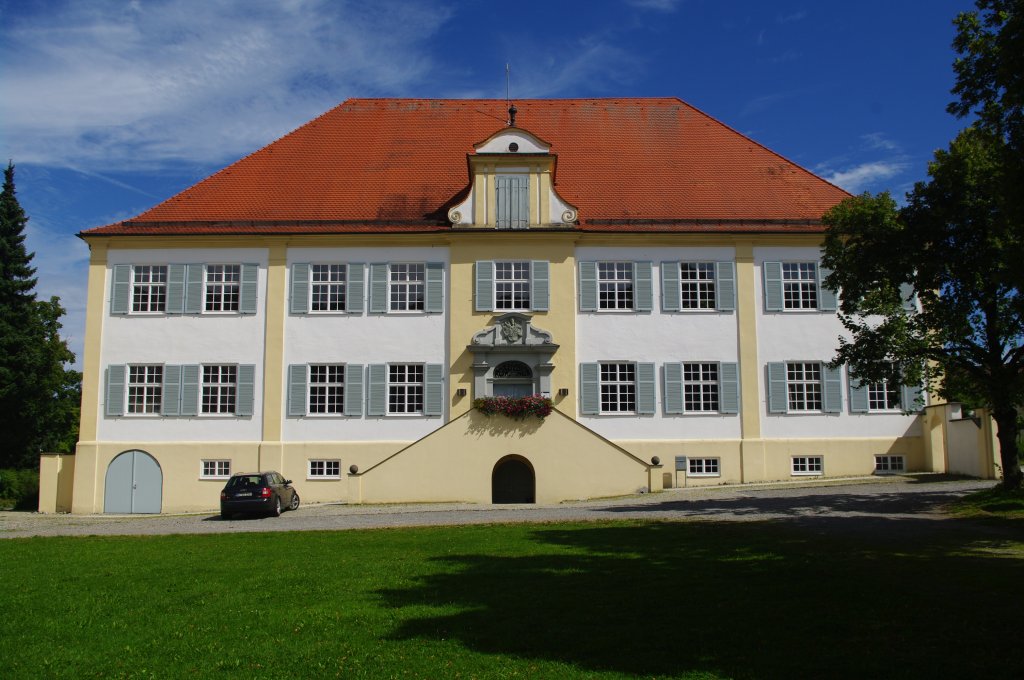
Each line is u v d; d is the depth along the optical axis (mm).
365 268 33438
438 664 9141
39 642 10367
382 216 33969
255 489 25906
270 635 10484
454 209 33406
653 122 39000
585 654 9320
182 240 33438
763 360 33219
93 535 21500
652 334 33188
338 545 18141
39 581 14141
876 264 22828
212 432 32625
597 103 40000
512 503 30047
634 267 33531
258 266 33500
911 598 11164
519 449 29359
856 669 8500
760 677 8414
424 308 33188
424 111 39688
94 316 33188
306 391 32719
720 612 10812
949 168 21594
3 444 46312
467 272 33250
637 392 32875
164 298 33531
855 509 22297
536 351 32656
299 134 38250
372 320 33125
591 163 36750
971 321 22734
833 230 23953
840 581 12344
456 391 32594
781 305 33438
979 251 21531
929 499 23750
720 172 36312
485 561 15266
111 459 32438
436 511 25875
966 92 17562
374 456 32406
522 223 33375
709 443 32688
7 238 48906
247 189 35406
